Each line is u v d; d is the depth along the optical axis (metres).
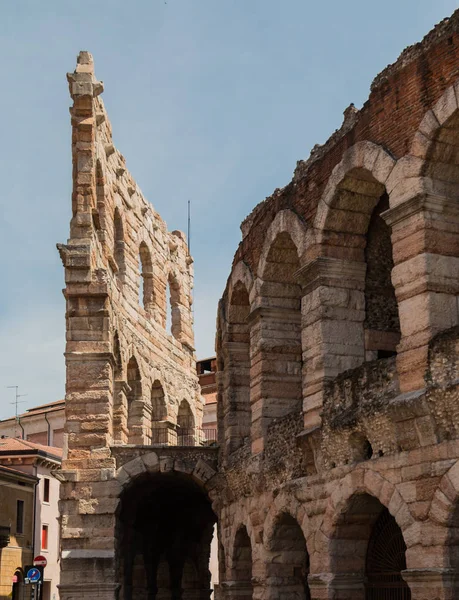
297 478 28.59
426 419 22.12
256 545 31.98
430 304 23.30
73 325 40.69
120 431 42.25
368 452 25.06
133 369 46.97
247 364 38.56
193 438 55.88
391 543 25.66
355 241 28.78
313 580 26.22
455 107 23.17
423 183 24.02
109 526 39.03
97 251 42.47
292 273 33.25
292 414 29.86
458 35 23.56
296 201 30.77
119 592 41.09
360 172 27.20
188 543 54.81
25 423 82.38
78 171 42.16
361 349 28.17
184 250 59.22
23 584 69.88
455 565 21.36
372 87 26.69
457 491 21.19
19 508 70.19
